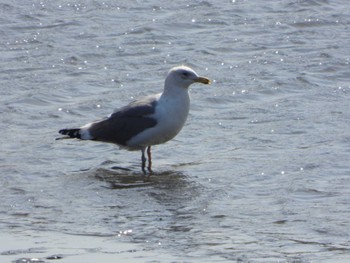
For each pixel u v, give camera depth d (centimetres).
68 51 2320
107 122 1622
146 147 1620
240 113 1883
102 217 1351
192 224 1313
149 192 1461
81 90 2038
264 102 1956
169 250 1216
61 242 1253
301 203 1384
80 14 2650
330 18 2603
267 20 2591
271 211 1355
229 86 2055
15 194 1459
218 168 1570
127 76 2136
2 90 2028
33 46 2372
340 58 2248
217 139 1730
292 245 1223
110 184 1505
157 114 1586
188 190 1466
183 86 1602
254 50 2339
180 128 1614
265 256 1187
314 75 2128
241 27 2534
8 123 1833
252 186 1473
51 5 2736
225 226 1302
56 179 1532
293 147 1666
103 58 2273
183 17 2606
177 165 1602
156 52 2322
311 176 1502
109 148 1702
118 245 1238
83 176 1548
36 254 1208
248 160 1603
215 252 1205
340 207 1359
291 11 2675
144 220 1334
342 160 1577
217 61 2256
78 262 1180
